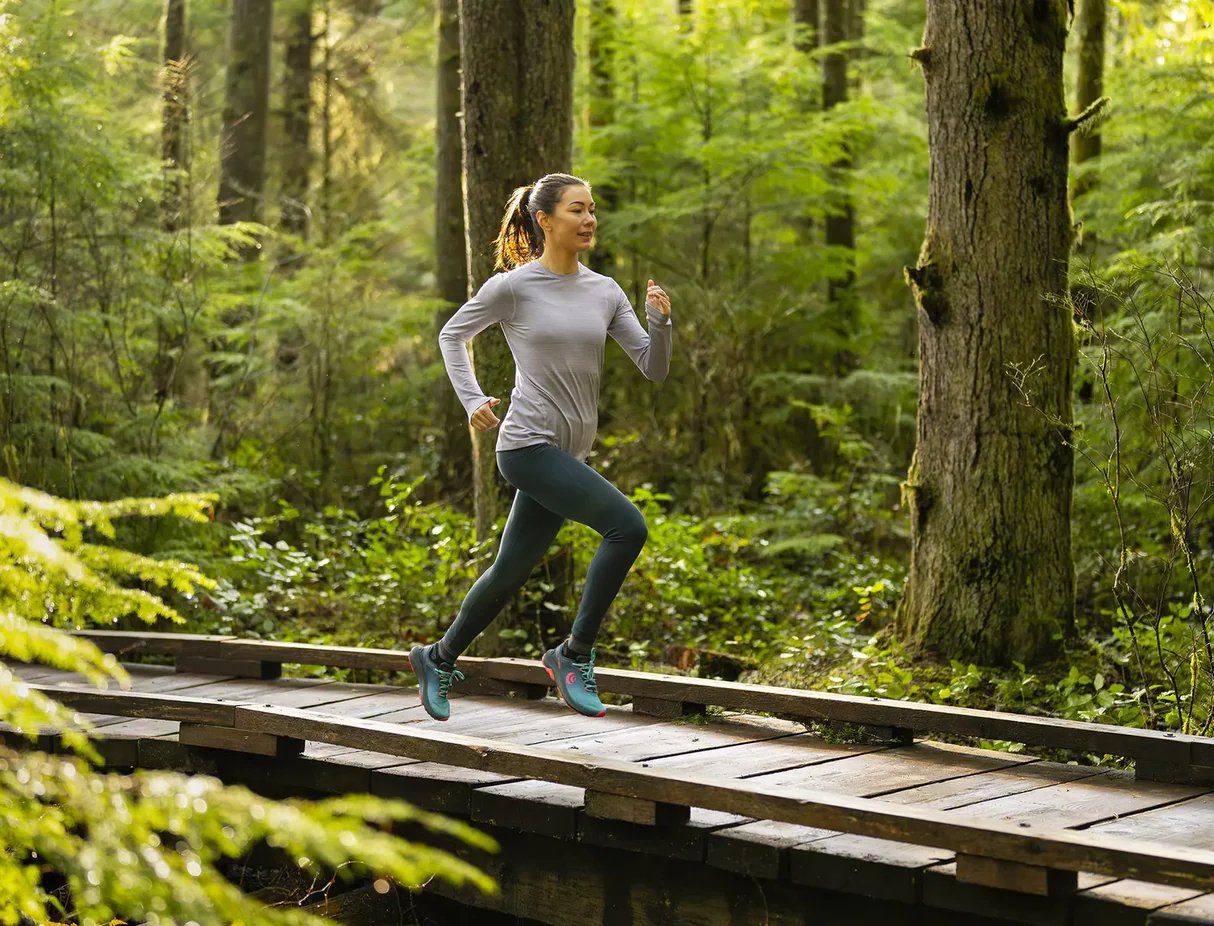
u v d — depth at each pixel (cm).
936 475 680
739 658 725
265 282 1159
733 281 1325
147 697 480
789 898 363
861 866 344
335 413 1247
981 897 327
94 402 888
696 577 866
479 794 414
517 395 438
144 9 1688
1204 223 841
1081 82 1004
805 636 775
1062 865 309
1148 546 789
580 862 402
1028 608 661
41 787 192
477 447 744
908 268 683
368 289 1316
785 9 1725
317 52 2006
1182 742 432
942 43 665
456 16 1230
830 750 484
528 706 568
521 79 715
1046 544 664
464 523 851
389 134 1962
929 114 676
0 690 189
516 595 745
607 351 1323
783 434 1321
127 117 1105
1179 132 930
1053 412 662
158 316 912
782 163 1270
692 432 1220
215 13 1805
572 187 433
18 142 827
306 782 461
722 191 1294
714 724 529
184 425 966
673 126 1310
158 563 210
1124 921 310
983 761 467
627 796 377
